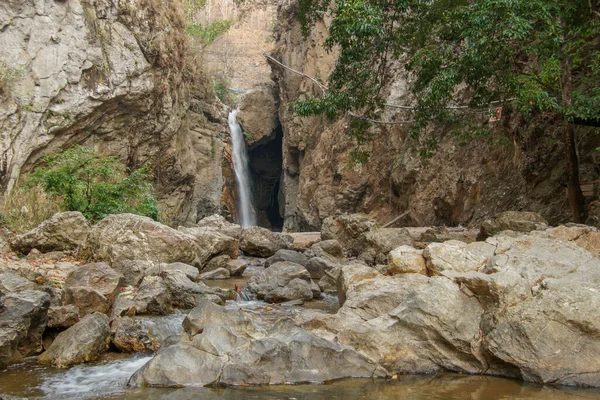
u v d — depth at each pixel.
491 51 10.70
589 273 5.60
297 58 31.31
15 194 13.45
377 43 13.56
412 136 13.98
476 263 5.98
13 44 16.11
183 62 23.36
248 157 35.72
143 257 9.63
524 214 11.28
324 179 27.41
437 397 4.32
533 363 4.77
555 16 11.75
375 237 12.74
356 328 5.27
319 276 10.84
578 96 10.63
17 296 5.51
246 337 5.05
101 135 18.73
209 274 10.50
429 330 5.22
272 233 15.40
